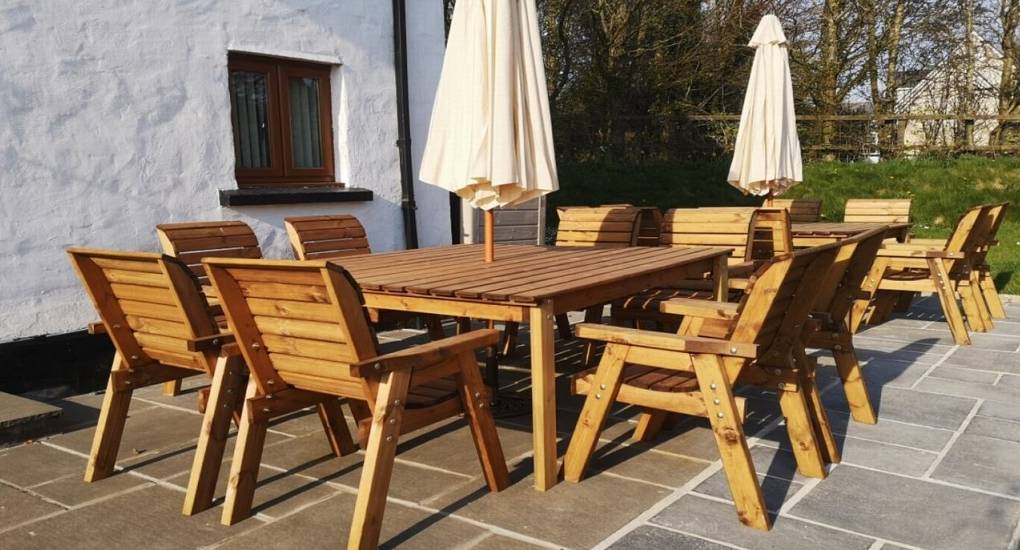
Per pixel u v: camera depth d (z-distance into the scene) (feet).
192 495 9.94
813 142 51.52
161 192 17.52
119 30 16.63
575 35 55.93
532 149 13.73
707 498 10.20
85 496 10.62
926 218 42.32
